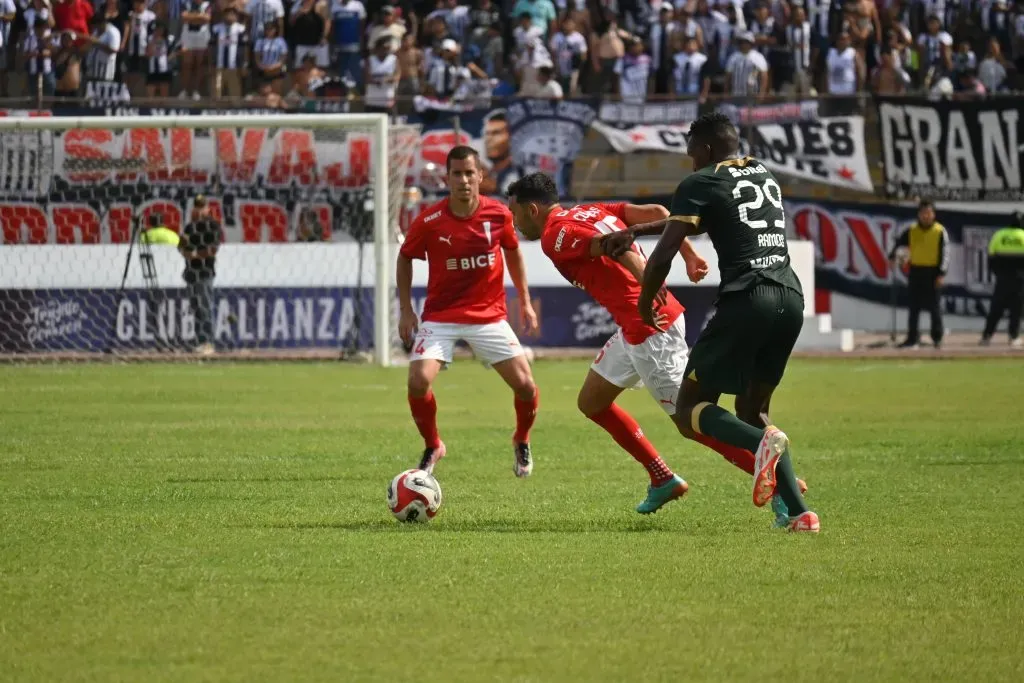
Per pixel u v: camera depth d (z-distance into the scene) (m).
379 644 12.32
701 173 17.11
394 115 56.47
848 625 12.98
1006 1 68.69
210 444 27.75
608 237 17.83
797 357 52.38
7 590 14.46
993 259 55.84
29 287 51.81
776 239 17.12
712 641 12.41
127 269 52.09
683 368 19.19
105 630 12.82
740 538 17.38
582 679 11.27
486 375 46.41
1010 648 12.20
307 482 22.64
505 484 22.45
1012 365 48.69
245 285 52.31
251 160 55.22
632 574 15.16
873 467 24.28
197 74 63.34
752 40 62.56
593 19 66.44
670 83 63.66
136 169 54.47
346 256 52.31
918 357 52.28
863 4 65.56
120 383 42.31
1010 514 19.28
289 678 11.30
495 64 64.88
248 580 14.91
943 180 58.38
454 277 21.88
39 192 53.97
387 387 41.12
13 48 62.97
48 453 26.34
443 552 16.45
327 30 64.31
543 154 57.19
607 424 19.42
